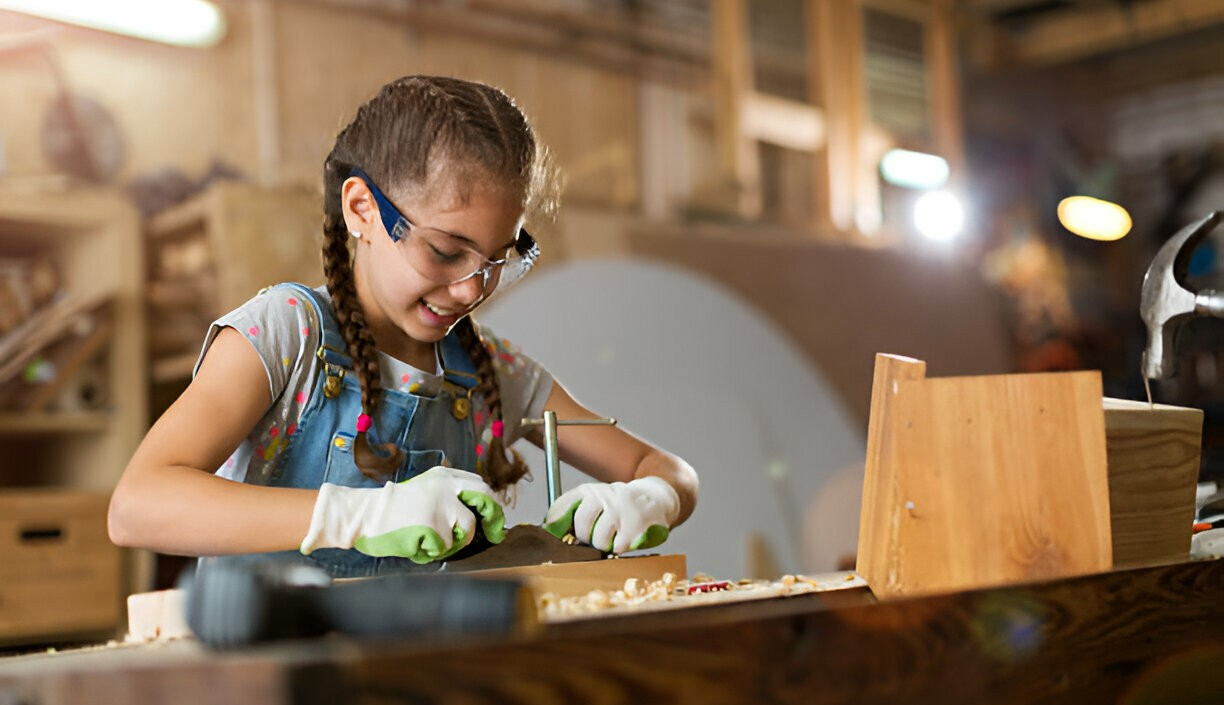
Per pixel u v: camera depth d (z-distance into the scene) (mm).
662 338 4555
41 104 3537
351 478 1508
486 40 4527
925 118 5875
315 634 797
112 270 3338
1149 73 7250
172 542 1266
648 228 4617
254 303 1469
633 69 4957
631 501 1469
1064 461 1160
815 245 5203
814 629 795
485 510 1286
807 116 5309
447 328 1504
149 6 3223
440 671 624
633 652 697
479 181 1389
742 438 4699
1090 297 6922
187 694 639
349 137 1497
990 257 6426
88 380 3295
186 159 3781
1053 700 982
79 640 3236
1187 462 1326
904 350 5555
